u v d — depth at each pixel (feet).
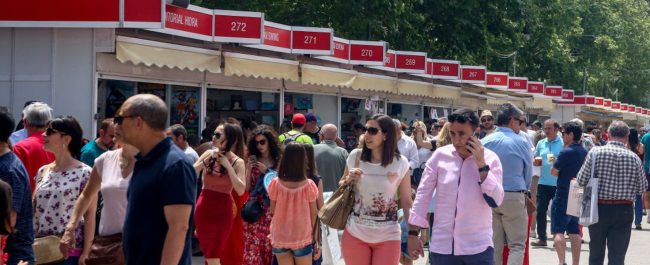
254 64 45.68
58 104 37.47
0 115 19.77
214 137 29.94
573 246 37.40
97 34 36.91
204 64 41.91
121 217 21.35
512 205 30.37
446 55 103.40
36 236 22.63
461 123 21.93
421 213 22.67
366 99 65.82
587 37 163.84
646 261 42.01
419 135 44.11
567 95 136.05
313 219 28.60
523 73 139.85
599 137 73.26
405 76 70.59
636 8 223.51
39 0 35.81
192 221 16.35
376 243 24.61
